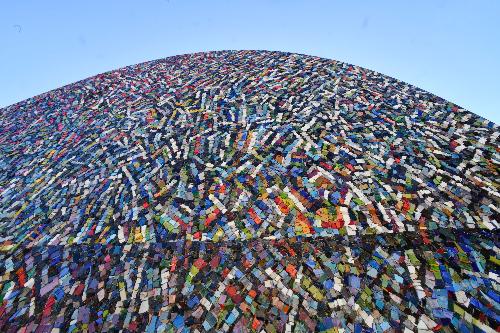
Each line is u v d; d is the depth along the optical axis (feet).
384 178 15.85
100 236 14.82
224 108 22.18
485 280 11.60
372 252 12.91
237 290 12.18
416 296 11.47
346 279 12.18
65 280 13.12
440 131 18.49
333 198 15.10
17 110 28.68
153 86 27.17
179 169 17.80
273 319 11.30
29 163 21.06
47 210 16.87
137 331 11.29
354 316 11.19
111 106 25.44
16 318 12.06
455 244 12.83
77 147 21.45
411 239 13.17
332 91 22.50
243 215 14.84
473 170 15.85
